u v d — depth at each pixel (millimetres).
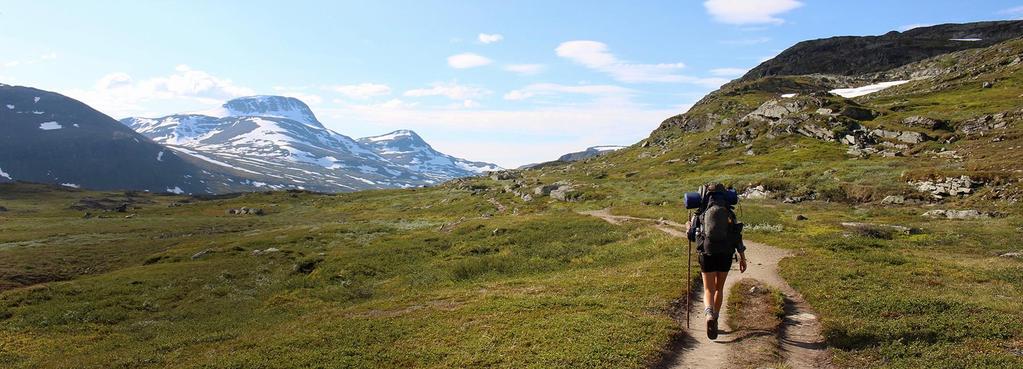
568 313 15500
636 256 33344
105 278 44719
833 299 15266
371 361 12758
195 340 19719
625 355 11367
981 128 87688
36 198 181500
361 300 33781
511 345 12672
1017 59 147875
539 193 103812
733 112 170875
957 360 10070
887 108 122812
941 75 178000
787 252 27312
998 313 12758
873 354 10883
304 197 154750
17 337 29047
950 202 50625
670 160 127562
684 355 11609
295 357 13742
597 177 123375
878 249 27266
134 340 27125
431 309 19094
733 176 85938
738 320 13812
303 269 45812
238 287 41094
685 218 53188
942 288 16469
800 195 64062
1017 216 39812
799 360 11016
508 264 38062
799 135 112375
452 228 61531
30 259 56125
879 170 68438
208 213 126875
